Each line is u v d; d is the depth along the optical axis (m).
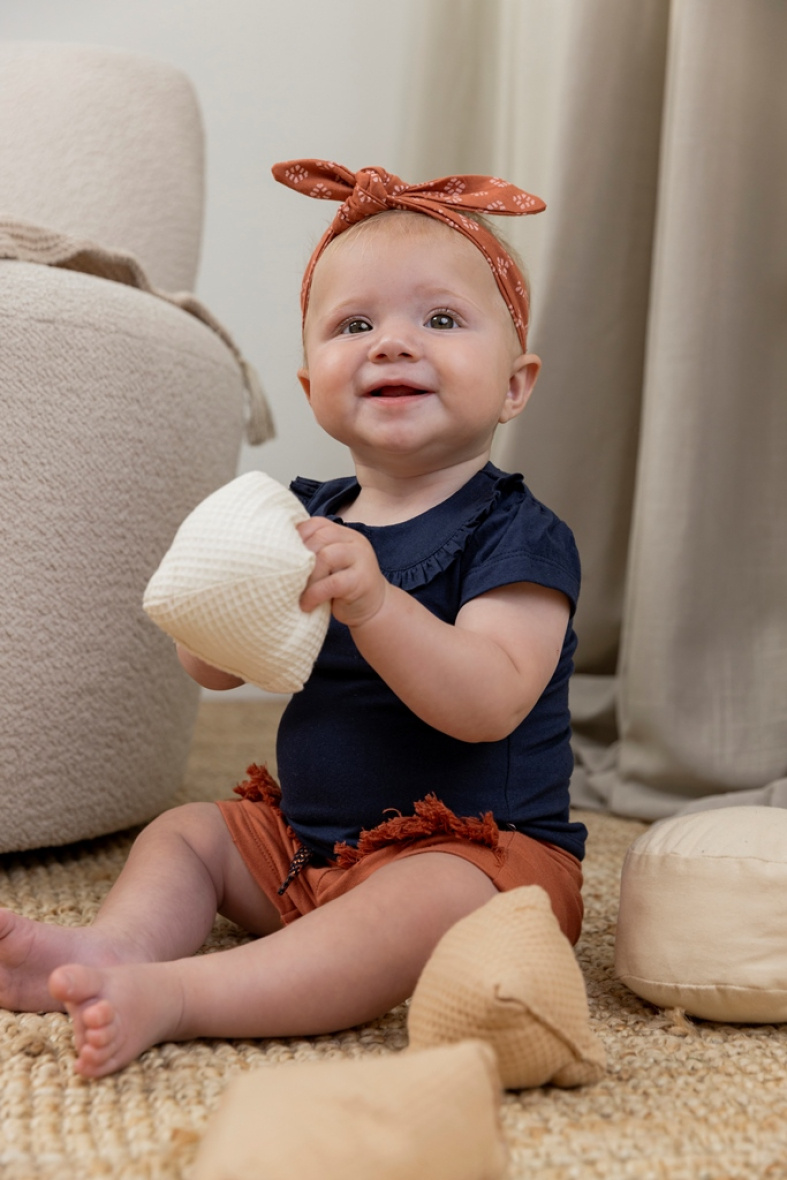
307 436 2.41
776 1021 0.76
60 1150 0.55
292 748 0.88
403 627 0.73
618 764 1.45
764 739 1.35
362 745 0.85
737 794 1.29
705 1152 0.57
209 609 0.66
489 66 1.91
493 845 0.78
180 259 1.44
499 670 0.77
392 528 0.89
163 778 1.23
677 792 1.39
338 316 0.89
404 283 0.87
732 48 1.35
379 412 0.86
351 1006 0.70
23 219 1.06
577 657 1.65
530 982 0.61
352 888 0.80
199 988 0.67
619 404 1.58
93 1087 0.62
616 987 0.85
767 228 1.37
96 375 1.05
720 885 0.76
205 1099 0.61
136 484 1.10
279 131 2.37
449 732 0.77
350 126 2.37
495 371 0.88
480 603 0.82
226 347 1.31
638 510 1.42
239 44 2.35
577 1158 0.56
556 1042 0.62
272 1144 0.47
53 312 1.02
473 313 0.88
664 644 1.37
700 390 1.35
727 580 1.37
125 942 0.75
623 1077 0.67
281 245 2.39
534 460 1.58
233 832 0.89
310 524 0.71
